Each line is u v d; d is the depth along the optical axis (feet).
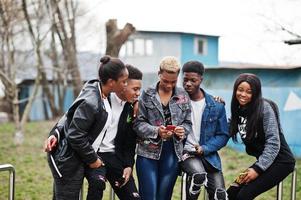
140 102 12.94
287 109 36.37
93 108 11.01
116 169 12.44
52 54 59.93
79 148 10.94
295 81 37.50
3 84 40.78
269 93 37.42
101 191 11.59
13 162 32.76
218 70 42.80
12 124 66.44
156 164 13.16
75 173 11.32
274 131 12.44
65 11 46.65
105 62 11.53
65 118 11.68
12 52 40.78
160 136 12.48
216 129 13.51
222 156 35.37
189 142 13.37
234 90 12.96
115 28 29.73
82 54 70.13
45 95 78.79
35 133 51.11
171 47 84.17
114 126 12.32
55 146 11.49
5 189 24.54
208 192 13.55
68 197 11.36
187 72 13.25
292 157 12.94
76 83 44.68
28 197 23.30
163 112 12.89
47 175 28.58
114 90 11.54
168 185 13.14
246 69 40.50
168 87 12.76
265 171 12.64
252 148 13.25
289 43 26.78
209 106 13.37
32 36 40.37
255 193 12.69
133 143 12.76
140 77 12.21
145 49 85.61
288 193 23.38
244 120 12.97
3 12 37.24
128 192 12.53
